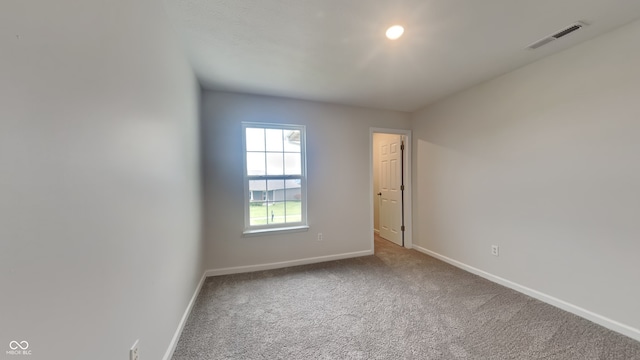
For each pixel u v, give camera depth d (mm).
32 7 607
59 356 682
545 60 2188
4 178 540
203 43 1921
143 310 1198
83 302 780
